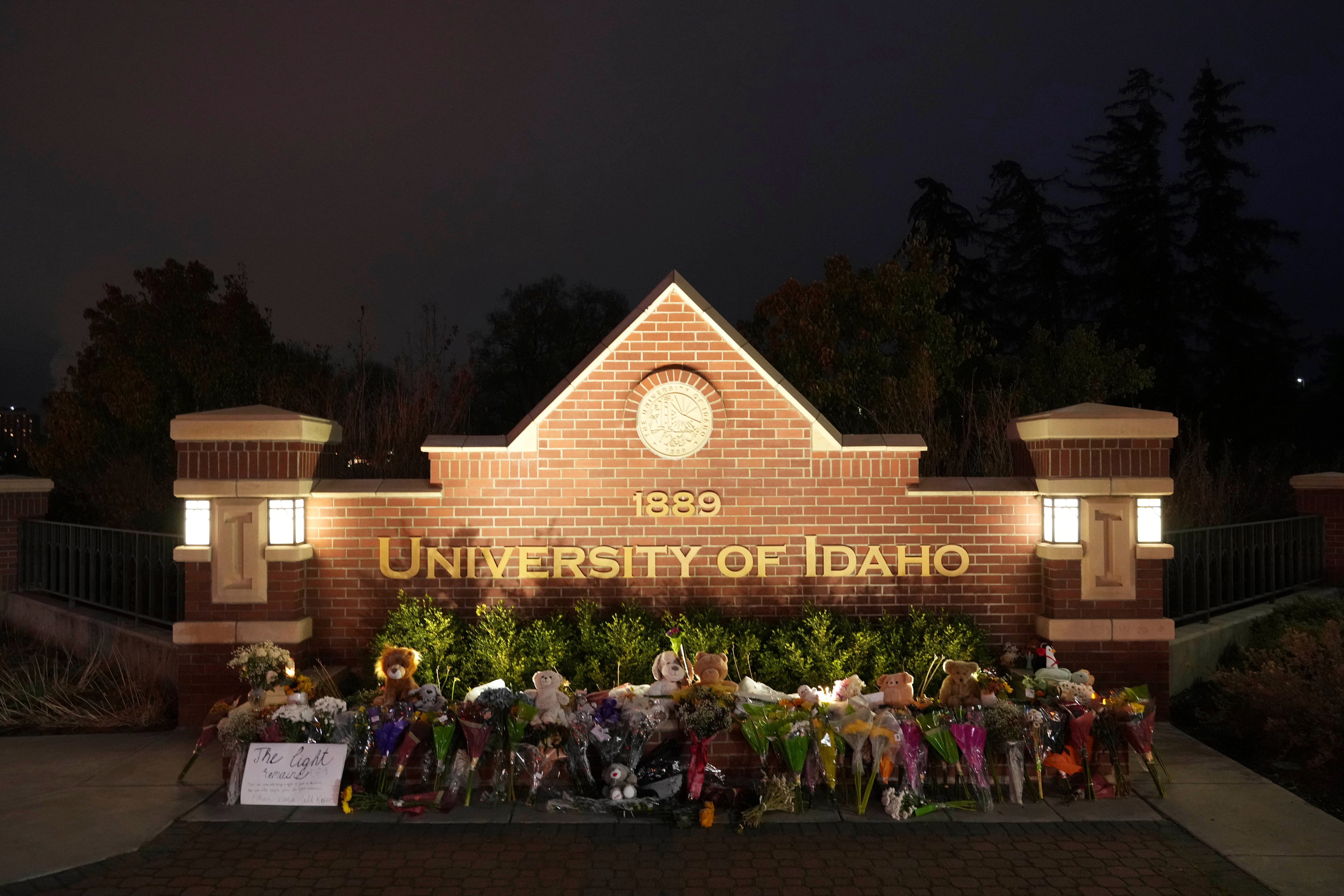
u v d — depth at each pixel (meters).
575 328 31.28
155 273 18.67
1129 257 35.59
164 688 9.04
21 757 7.21
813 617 7.81
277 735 6.26
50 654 10.86
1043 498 8.27
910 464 8.37
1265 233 34.88
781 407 8.33
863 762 6.25
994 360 22.56
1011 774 6.34
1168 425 8.01
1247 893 5.02
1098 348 21.11
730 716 6.32
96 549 11.05
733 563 8.32
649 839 5.75
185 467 7.93
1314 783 6.97
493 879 5.16
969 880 5.18
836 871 5.29
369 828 5.88
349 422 14.78
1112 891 5.06
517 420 29.89
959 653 7.57
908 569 8.35
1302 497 13.21
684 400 8.29
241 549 7.94
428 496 8.25
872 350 17.61
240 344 18.84
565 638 7.87
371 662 7.88
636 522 8.30
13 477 12.61
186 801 6.29
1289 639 8.51
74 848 5.51
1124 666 8.12
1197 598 10.43
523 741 6.26
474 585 8.27
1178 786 6.68
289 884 5.08
